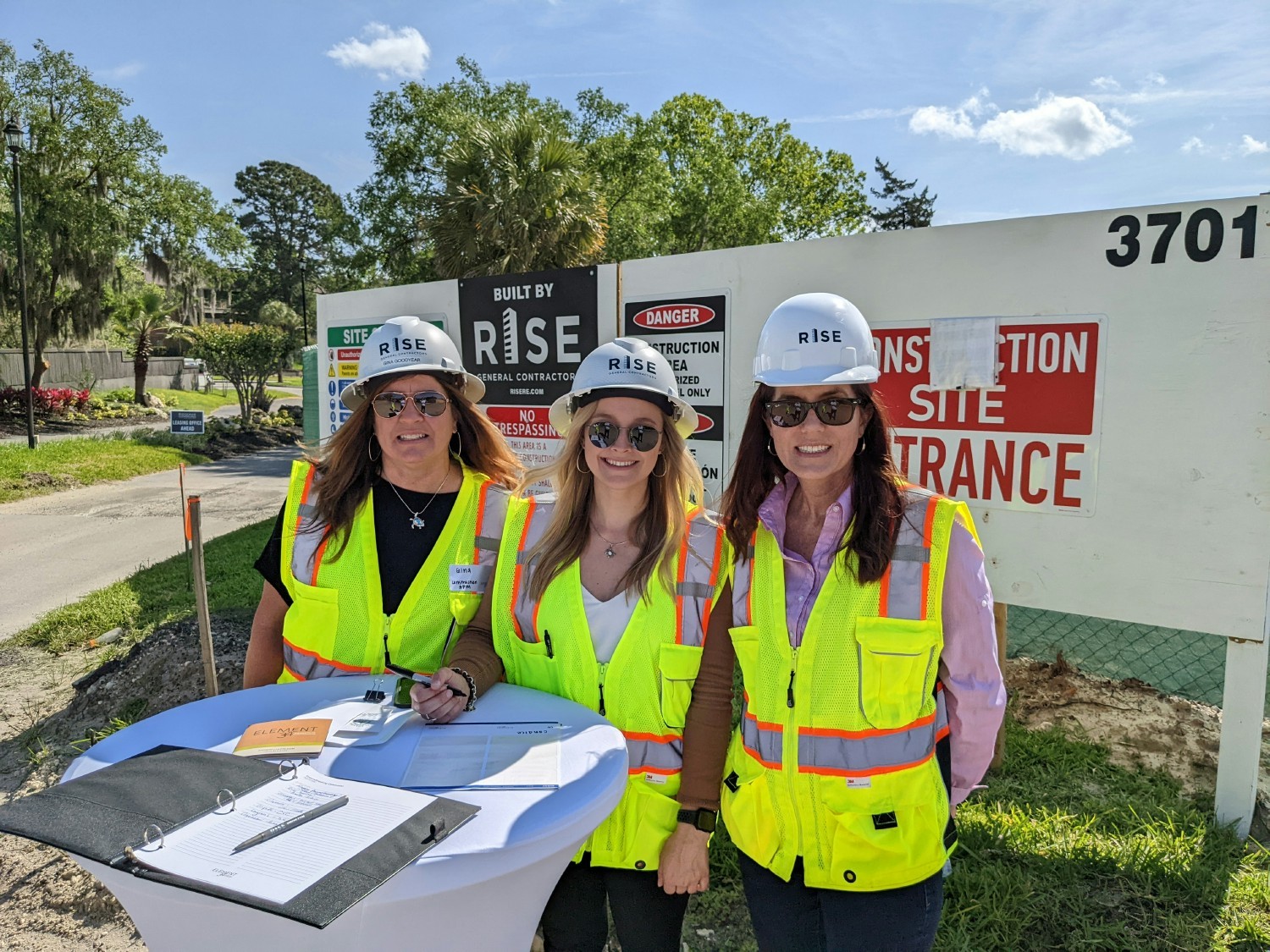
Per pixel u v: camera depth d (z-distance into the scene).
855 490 1.72
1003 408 3.29
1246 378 2.83
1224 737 3.02
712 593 1.86
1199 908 2.62
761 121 33.19
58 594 7.63
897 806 1.63
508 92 25.14
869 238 3.54
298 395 44.88
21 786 3.94
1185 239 2.89
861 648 1.64
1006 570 3.35
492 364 5.07
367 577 2.20
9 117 25.73
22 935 2.87
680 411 2.02
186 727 1.81
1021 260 3.20
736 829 1.78
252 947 1.33
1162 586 3.04
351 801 1.41
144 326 31.05
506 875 1.38
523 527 2.08
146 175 28.20
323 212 25.36
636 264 4.33
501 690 2.01
